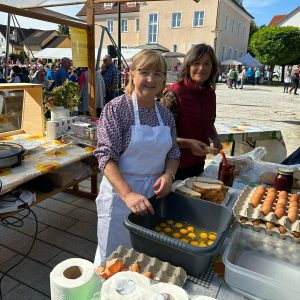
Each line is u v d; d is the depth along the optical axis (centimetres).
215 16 2431
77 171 243
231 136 317
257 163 206
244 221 112
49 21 254
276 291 86
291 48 2712
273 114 957
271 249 108
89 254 239
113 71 676
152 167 143
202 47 180
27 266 221
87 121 278
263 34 2773
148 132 138
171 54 1995
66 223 282
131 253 99
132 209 109
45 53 1541
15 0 301
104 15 2803
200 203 119
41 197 209
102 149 131
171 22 2577
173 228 117
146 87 133
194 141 174
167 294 72
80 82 530
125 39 2812
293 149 560
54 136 246
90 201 327
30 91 252
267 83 2708
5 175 172
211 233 114
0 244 244
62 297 74
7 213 185
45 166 189
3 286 200
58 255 236
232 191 165
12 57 1296
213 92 202
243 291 91
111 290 72
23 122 262
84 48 311
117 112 135
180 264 95
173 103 185
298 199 124
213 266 102
